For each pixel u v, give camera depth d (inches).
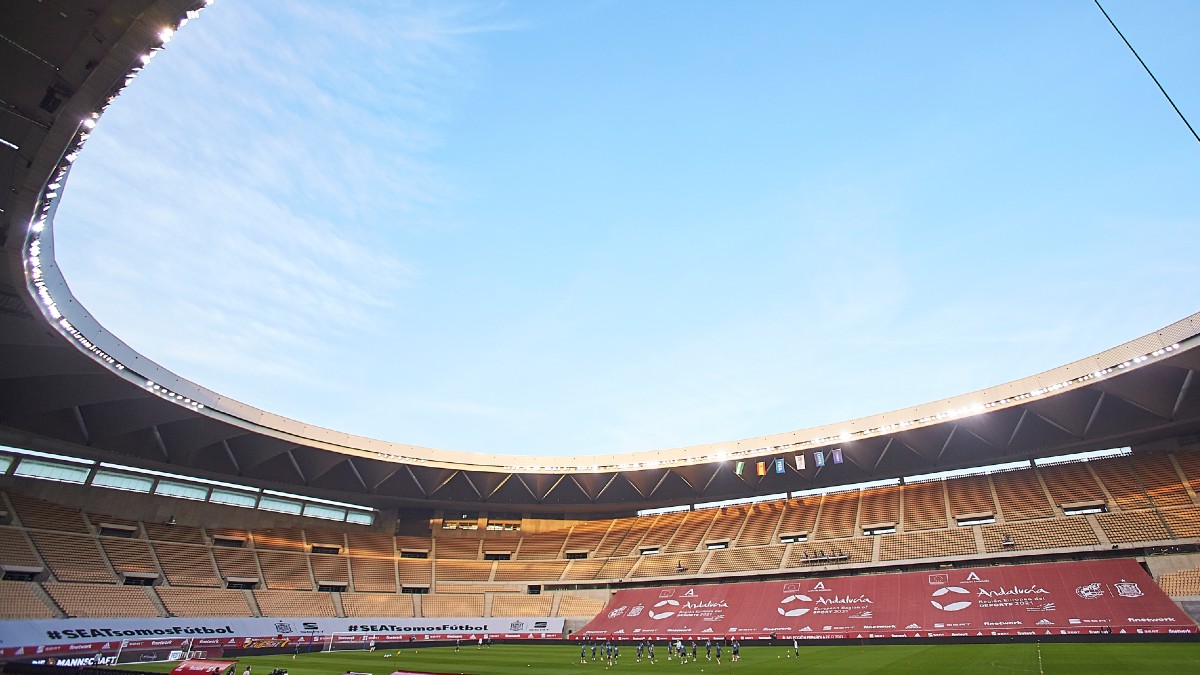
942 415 2289.6
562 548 3034.0
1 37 787.4
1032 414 2263.8
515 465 2876.5
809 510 2763.3
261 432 2215.8
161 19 781.3
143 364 1736.0
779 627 2112.5
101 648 1606.8
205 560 2308.1
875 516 2536.9
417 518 3117.6
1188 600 1652.3
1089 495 2171.5
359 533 2915.8
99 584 1900.8
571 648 2126.0
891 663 1323.8
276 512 2719.0
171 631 1820.9
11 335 1429.6
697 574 2561.5
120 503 2263.8
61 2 754.8
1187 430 2137.1
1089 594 1795.0
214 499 2536.9
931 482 2628.0
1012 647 1556.3
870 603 2085.4
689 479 2965.1
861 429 2496.3
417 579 2753.4
